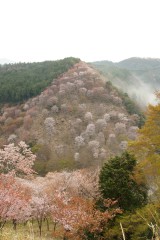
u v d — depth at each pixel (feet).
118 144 378.73
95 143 368.68
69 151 376.48
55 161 357.61
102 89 479.41
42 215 106.11
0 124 429.38
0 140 395.14
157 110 75.10
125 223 76.48
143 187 93.35
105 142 383.65
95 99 469.57
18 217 99.91
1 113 461.37
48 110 442.91
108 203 87.76
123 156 96.37
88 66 625.82
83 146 378.94
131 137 387.14
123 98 489.67
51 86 483.51
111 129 409.08
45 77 531.09
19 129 409.49
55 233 89.51
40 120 424.05
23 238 36.58
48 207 104.73
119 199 91.30
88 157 358.84
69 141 393.91
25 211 105.19
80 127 416.87
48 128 404.57
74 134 405.18
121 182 90.58
